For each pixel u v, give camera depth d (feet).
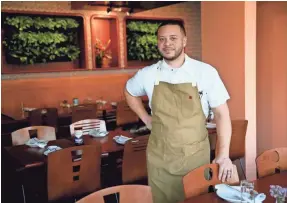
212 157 11.51
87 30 19.04
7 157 10.11
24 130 11.70
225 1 13.69
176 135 7.27
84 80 19.21
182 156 7.30
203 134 7.49
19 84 17.48
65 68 19.15
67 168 8.59
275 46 15.48
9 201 10.71
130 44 20.58
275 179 6.95
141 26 20.71
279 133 15.71
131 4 16.03
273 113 15.90
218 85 7.28
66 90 18.72
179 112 7.25
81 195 9.27
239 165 13.82
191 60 7.46
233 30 13.51
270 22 15.60
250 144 13.62
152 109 7.62
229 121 7.41
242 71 13.33
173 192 7.48
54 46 18.42
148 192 6.02
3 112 17.12
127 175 9.61
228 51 13.76
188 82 7.27
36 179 10.36
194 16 22.45
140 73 7.86
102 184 11.12
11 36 17.22
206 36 14.60
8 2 16.80
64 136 15.92
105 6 16.42
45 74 18.21
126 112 16.69
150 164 7.66
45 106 18.20
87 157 8.80
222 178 6.91
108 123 17.26
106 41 20.02
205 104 7.47
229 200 5.82
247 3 13.03
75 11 18.56
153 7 16.30
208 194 6.20
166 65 7.49
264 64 16.07
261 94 16.38
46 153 9.71
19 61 17.49
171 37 7.20
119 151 10.02
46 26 18.02
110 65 20.22
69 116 16.19
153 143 7.64
